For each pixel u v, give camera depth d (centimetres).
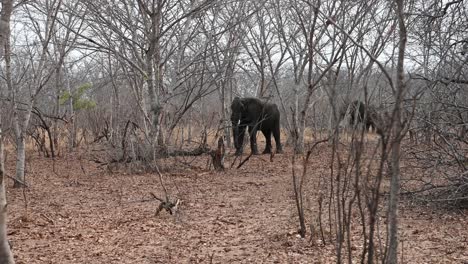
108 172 1489
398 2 392
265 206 984
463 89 892
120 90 2508
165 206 907
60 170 1576
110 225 848
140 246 723
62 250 709
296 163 1541
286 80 2700
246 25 1909
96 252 695
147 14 1509
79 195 1149
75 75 3138
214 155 1487
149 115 1692
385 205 841
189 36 1730
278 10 2012
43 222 877
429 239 706
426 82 786
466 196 809
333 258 626
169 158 1565
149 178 1366
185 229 816
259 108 1828
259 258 647
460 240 699
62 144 2300
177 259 658
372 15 1756
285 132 2348
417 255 636
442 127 877
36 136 2139
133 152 1483
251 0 2328
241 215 911
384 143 403
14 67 2098
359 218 819
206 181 1308
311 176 1247
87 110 2462
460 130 884
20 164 1250
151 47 1448
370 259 429
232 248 700
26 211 933
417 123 949
